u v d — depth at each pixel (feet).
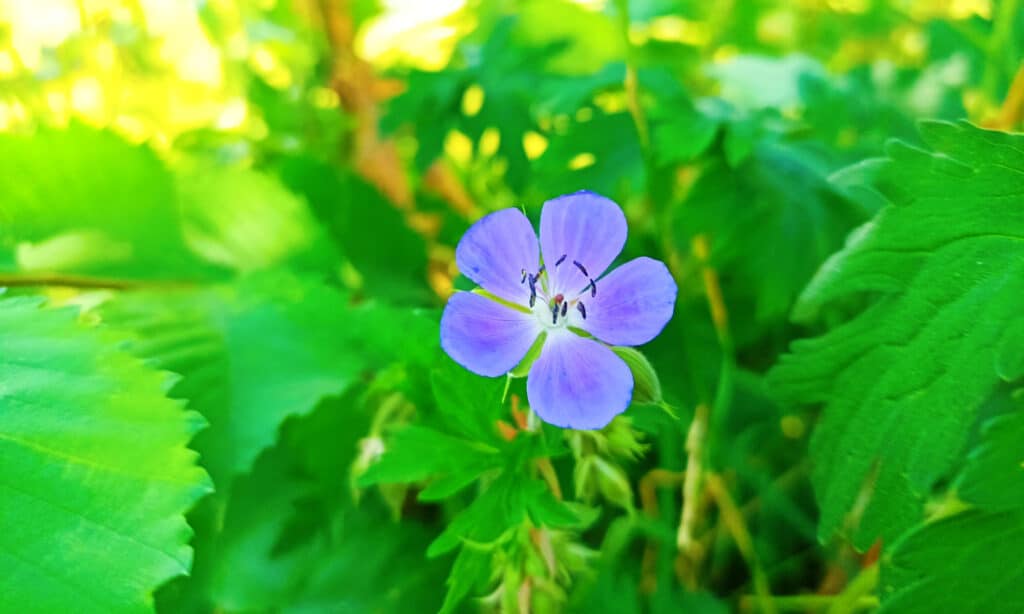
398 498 0.78
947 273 0.68
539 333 0.66
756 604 0.87
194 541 0.79
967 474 0.65
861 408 0.70
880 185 0.70
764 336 0.99
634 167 0.95
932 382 0.67
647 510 0.87
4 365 0.71
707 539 0.90
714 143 0.96
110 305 0.89
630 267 0.65
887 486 0.68
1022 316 0.66
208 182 1.01
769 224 0.93
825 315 0.94
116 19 1.14
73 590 0.65
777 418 0.95
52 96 1.10
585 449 0.69
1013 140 0.66
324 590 0.84
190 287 0.93
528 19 1.23
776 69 1.05
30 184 0.94
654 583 0.86
